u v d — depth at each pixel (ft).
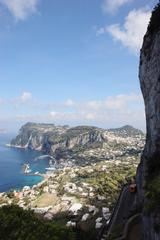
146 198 104.22
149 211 97.14
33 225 68.13
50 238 66.44
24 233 65.31
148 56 162.91
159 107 139.03
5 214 69.00
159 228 87.30
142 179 158.10
